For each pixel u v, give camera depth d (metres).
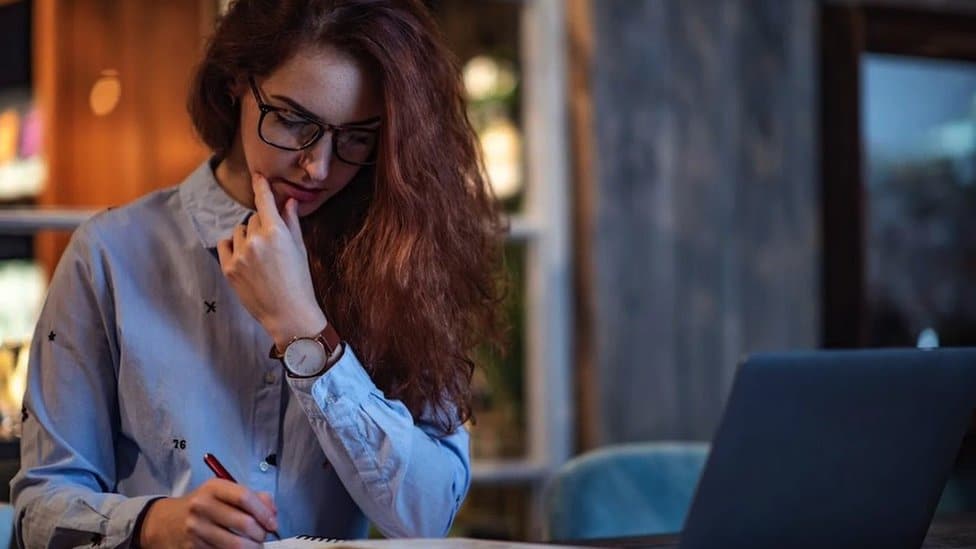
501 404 3.36
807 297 3.62
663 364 3.42
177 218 1.69
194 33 3.39
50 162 3.38
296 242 1.59
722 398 3.49
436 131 1.64
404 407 1.61
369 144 1.63
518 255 3.40
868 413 1.30
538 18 3.39
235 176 1.70
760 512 1.27
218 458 1.62
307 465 1.66
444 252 1.67
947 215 4.40
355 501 1.64
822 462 1.29
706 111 3.48
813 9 3.65
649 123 3.40
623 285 3.36
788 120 3.59
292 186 1.60
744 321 3.53
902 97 4.26
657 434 3.40
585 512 2.23
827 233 3.68
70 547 1.51
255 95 1.58
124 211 1.69
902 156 4.29
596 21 3.35
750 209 3.54
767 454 1.25
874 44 3.95
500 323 1.86
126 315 1.62
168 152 3.42
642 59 3.40
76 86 3.40
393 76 1.58
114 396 1.64
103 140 3.41
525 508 3.38
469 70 3.42
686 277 3.45
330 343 1.55
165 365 1.62
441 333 1.67
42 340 1.62
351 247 1.67
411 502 1.59
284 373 1.65
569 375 3.38
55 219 3.08
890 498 1.37
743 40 3.54
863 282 3.68
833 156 3.67
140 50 3.42
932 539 1.72
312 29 1.55
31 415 1.60
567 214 3.39
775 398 1.23
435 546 1.36
